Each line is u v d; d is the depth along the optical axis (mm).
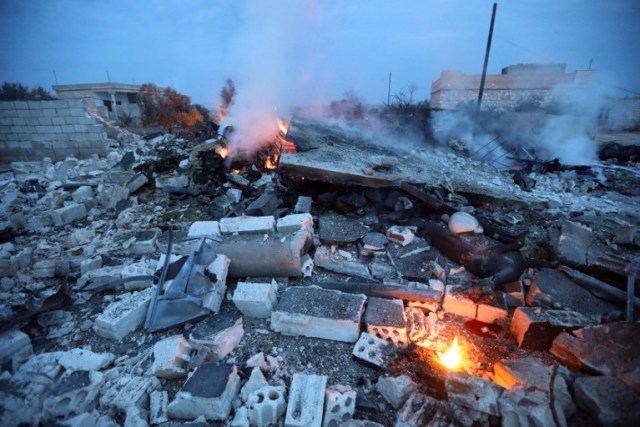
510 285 3156
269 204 4523
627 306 2672
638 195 6199
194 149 7312
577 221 4555
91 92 21172
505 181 6109
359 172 4422
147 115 16844
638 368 1995
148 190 6289
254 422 1970
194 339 2455
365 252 3723
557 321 2490
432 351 2492
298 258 3283
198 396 1984
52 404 1983
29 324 2822
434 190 4660
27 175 7938
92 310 3062
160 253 3963
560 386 1961
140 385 2182
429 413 1918
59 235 4766
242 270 3342
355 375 2338
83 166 8188
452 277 3373
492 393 1869
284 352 2539
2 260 3635
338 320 2580
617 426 1733
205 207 5402
